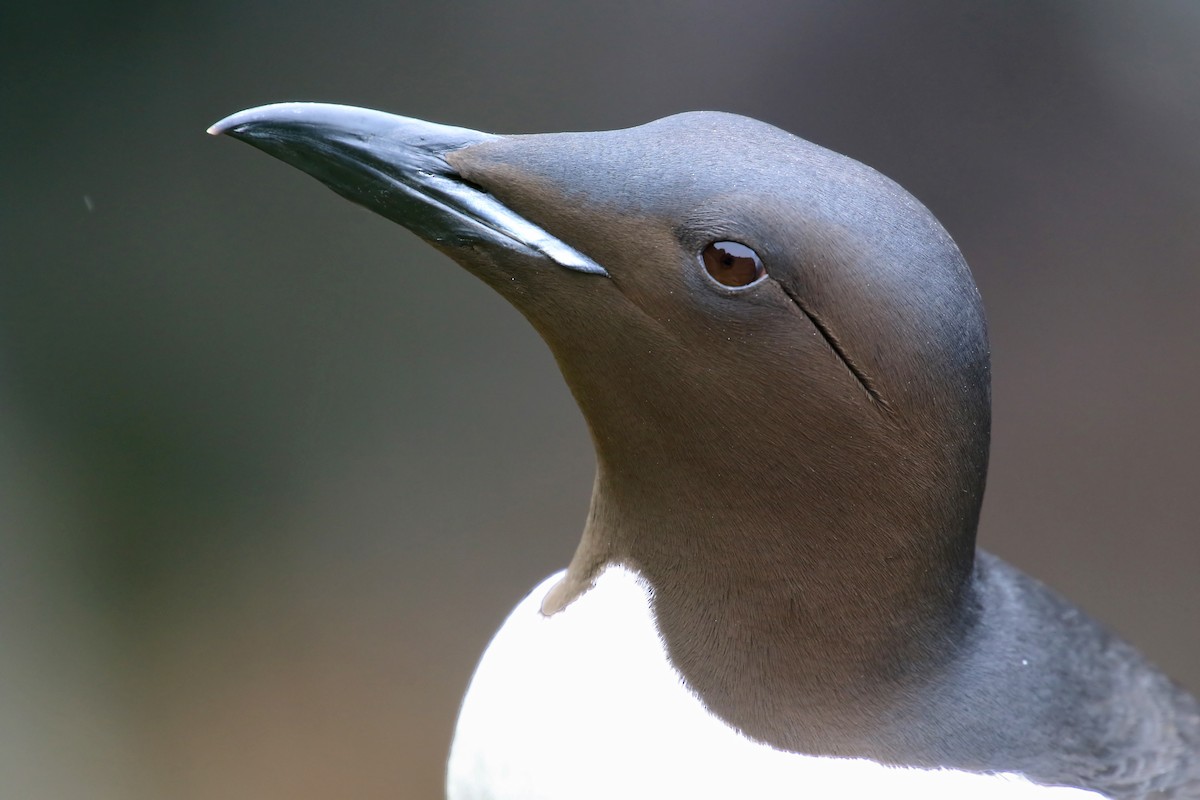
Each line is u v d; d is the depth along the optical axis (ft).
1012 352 41.42
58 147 41.27
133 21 40.98
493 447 41.47
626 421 15.57
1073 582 40.42
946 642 15.93
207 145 41.55
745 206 14.42
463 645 39.96
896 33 40.14
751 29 40.63
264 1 41.45
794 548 15.28
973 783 15.35
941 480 15.01
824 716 15.57
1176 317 40.81
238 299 41.73
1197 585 39.88
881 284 14.29
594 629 16.30
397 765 38.04
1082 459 40.93
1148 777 16.05
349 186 15.88
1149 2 38.45
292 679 39.50
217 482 41.37
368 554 41.06
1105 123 40.24
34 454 40.24
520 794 16.25
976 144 40.68
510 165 15.42
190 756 38.24
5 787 36.73
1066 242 41.11
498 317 41.78
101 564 40.24
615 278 15.01
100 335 41.19
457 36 41.73
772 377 14.74
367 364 41.91
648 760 15.55
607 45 41.29
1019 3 39.45
